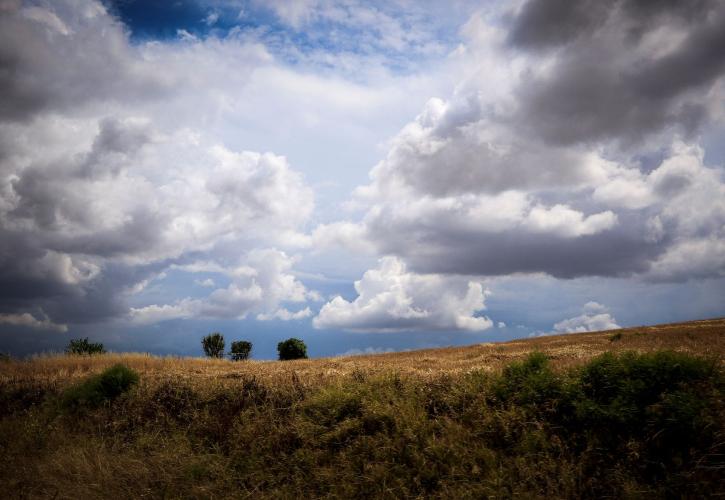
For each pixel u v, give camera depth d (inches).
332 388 378.6
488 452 261.6
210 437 347.6
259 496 263.3
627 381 281.1
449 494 235.1
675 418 242.7
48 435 367.6
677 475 220.1
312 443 309.1
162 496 266.7
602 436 259.6
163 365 730.8
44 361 741.3
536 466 242.8
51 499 260.8
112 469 293.9
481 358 660.7
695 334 800.9
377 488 252.2
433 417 321.4
